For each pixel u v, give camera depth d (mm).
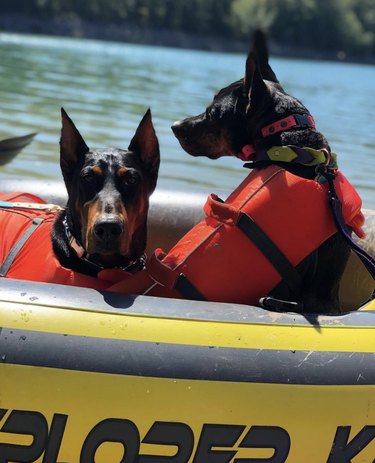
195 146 2211
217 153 2201
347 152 5895
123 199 1906
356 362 1737
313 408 1693
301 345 1741
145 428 1667
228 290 1924
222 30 41000
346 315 1836
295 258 1928
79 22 37656
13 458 1683
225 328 1745
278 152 1995
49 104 7258
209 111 2176
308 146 2010
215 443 1680
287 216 1914
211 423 1676
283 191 1923
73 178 1999
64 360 1674
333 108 9852
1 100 7242
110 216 1813
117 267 2033
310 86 14617
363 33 43844
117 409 1661
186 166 4703
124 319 1732
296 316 1805
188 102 8531
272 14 39531
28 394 1661
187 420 1671
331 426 1701
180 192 2727
